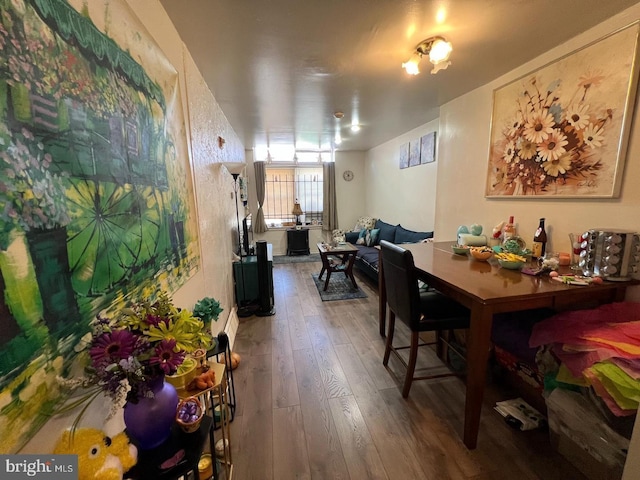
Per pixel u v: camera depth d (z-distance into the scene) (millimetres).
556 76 1701
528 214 1969
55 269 576
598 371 1079
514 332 1682
